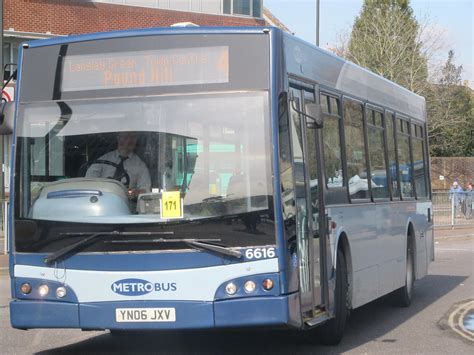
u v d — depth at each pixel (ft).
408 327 32.78
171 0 111.24
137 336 30.83
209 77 22.77
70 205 22.90
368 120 33.58
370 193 32.76
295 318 22.13
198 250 21.86
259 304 21.52
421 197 43.96
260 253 21.66
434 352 27.09
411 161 41.98
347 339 29.76
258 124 22.22
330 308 26.22
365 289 31.32
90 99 23.61
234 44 22.76
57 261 22.84
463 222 97.19
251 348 27.78
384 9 152.87
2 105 24.40
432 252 46.83
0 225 57.21
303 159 24.73
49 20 100.17
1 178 60.49
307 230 24.50
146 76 23.25
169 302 21.94
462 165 160.86
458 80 159.02
